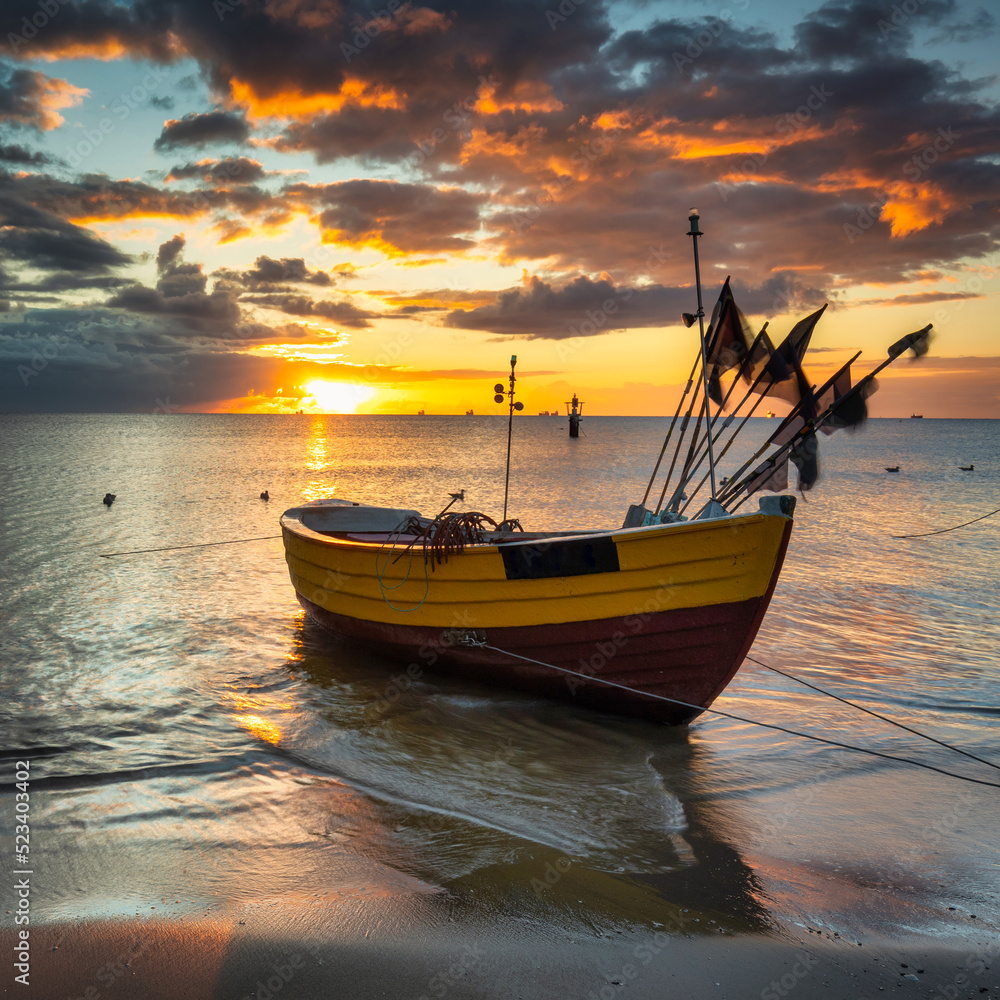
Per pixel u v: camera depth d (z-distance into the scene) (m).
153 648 8.68
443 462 53.66
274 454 61.34
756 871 4.16
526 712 6.96
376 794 5.04
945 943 3.49
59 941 3.21
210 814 4.66
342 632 8.82
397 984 2.98
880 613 10.83
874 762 5.85
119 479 33.66
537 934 3.40
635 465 50.31
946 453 72.00
